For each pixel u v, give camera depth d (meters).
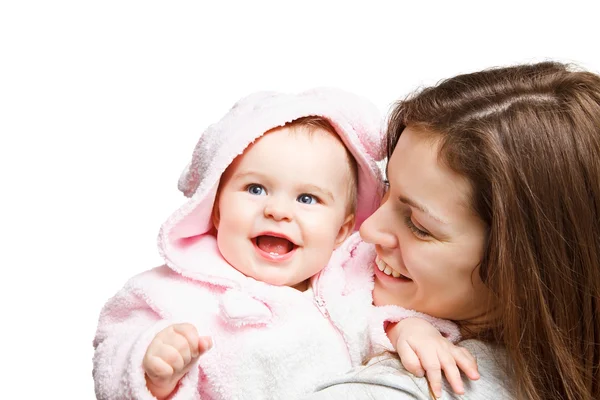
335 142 2.48
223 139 2.43
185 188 2.58
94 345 2.51
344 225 2.57
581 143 2.14
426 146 2.18
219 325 2.36
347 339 2.39
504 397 2.17
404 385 2.11
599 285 2.17
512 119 2.15
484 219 2.15
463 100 2.21
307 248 2.43
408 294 2.34
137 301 2.42
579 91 2.20
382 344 2.33
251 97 2.58
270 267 2.42
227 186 2.44
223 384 2.30
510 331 2.16
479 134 2.13
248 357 2.31
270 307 2.39
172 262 2.42
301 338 2.35
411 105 2.29
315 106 2.45
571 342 2.18
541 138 2.13
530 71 2.28
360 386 2.11
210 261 2.44
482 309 2.28
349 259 2.53
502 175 2.11
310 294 2.48
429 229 2.18
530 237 2.14
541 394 2.19
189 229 2.46
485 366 2.21
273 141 2.42
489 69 2.34
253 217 2.41
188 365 2.17
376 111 2.56
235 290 2.40
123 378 2.22
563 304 2.17
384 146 2.52
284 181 2.41
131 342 2.30
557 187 2.13
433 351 2.19
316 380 2.33
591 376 2.20
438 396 2.13
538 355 2.18
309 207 2.44
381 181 2.55
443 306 2.28
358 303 2.41
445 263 2.19
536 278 2.14
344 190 2.50
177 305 2.37
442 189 2.15
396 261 2.30
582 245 2.15
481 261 2.17
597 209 2.15
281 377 2.32
